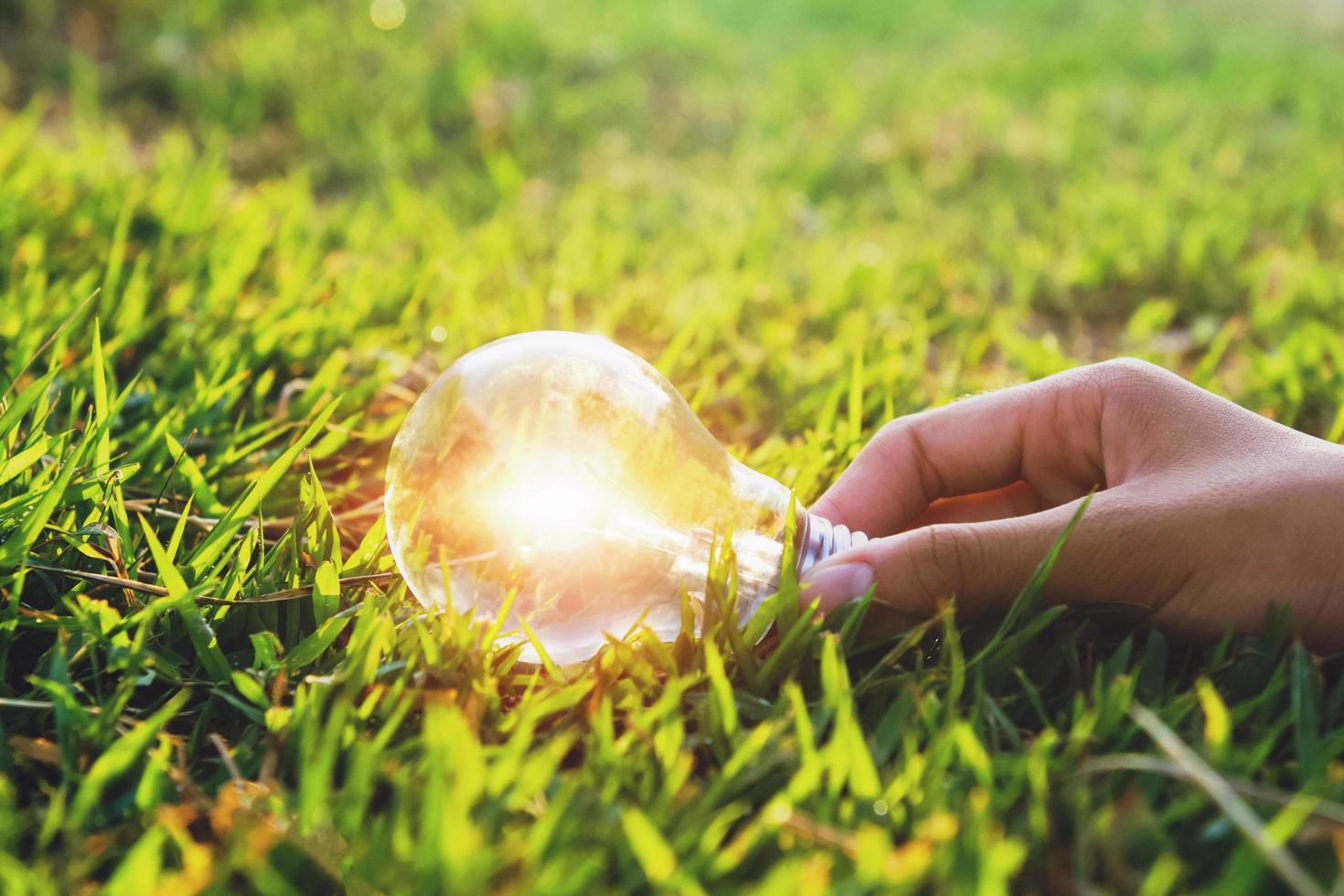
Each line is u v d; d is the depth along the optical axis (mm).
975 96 1073
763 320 560
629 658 310
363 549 350
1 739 294
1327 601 319
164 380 446
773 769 292
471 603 326
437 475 319
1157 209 730
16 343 431
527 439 318
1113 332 614
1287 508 320
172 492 362
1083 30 1471
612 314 532
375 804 292
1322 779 287
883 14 1511
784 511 342
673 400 337
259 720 306
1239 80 1229
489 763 294
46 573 334
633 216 741
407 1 1169
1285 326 576
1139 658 333
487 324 520
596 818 278
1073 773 289
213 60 991
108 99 930
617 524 322
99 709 305
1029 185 839
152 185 668
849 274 595
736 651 318
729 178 858
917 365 494
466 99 957
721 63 1193
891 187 839
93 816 286
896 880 262
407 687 313
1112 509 324
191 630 316
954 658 307
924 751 303
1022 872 278
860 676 328
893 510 365
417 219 682
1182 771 273
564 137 934
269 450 420
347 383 458
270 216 666
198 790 289
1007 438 358
